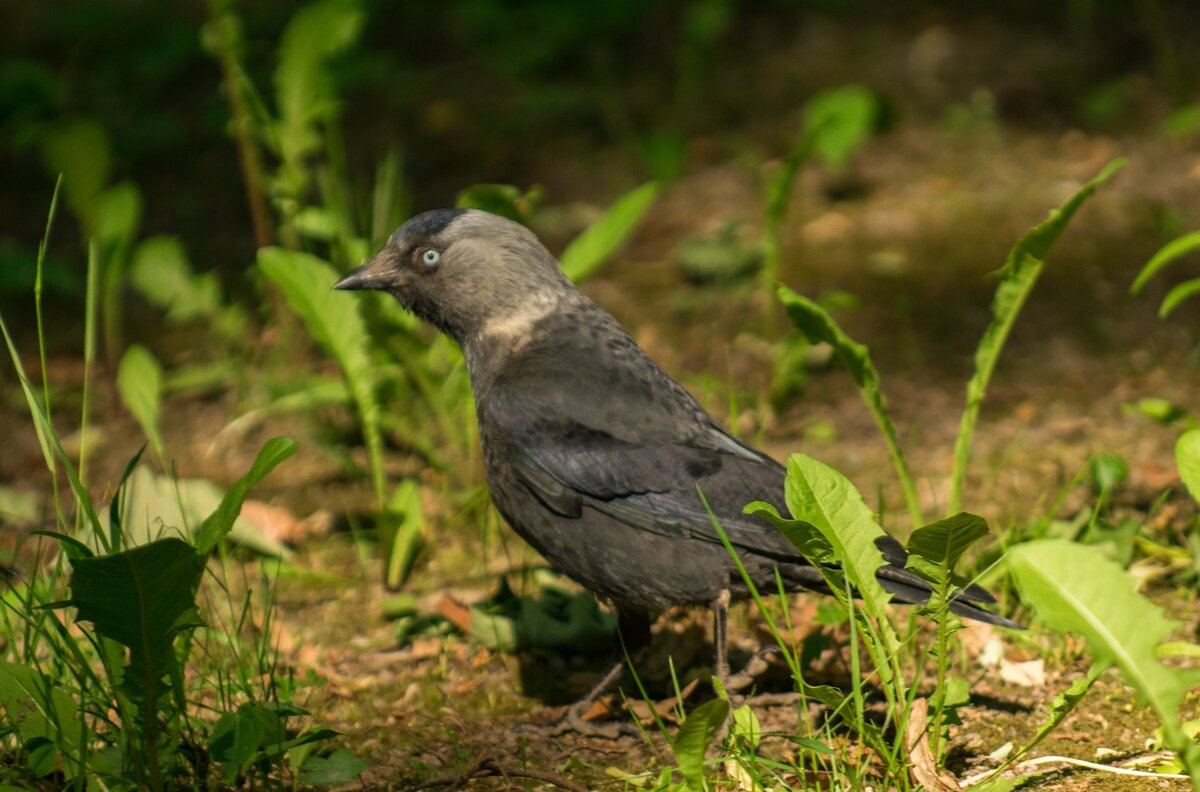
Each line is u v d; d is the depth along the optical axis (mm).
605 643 8578
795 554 7430
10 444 11969
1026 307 13492
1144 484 10234
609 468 7645
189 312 12969
